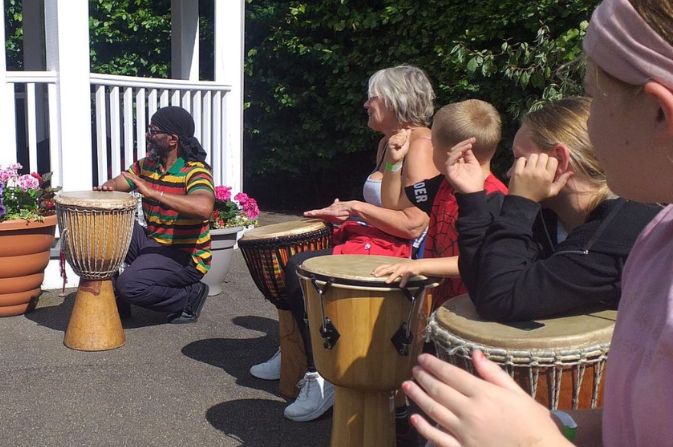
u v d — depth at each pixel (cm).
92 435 353
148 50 1138
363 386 283
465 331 198
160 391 406
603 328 194
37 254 530
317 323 289
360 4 930
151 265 506
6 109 588
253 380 425
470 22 807
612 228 199
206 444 346
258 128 1032
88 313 470
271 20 998
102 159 628
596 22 112
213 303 586
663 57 102
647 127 107
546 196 205
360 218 366
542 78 688
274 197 1135
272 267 379
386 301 274
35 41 910
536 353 188
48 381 417
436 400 117
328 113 981
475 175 222
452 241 294
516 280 199
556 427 112
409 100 355
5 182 516
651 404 102
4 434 352
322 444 349
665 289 108
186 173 511
